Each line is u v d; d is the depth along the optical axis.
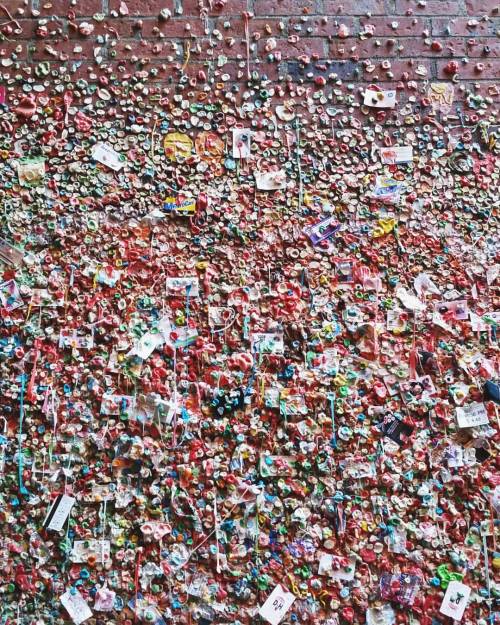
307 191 4.05
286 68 4.13
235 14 4.16
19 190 4.00
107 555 3.81
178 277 3.98
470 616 3.82
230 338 3.95
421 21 4.20
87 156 4.03
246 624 3.80
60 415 3.88
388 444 3.91
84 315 3.94
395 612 3.82
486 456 3.92
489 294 4.04
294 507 3.86
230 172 4.05
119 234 4.00
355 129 4.11
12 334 3.92
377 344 3.96
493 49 4.20
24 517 3.82
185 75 4.11
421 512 3.88
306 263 4.01
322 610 3.81
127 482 3.85
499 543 3.87
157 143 4.05
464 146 4.12
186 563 3.82
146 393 3.90
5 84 4.07
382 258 4.03
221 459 3.88
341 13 4.18
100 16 4.12
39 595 3.79
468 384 3.97
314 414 3.92
